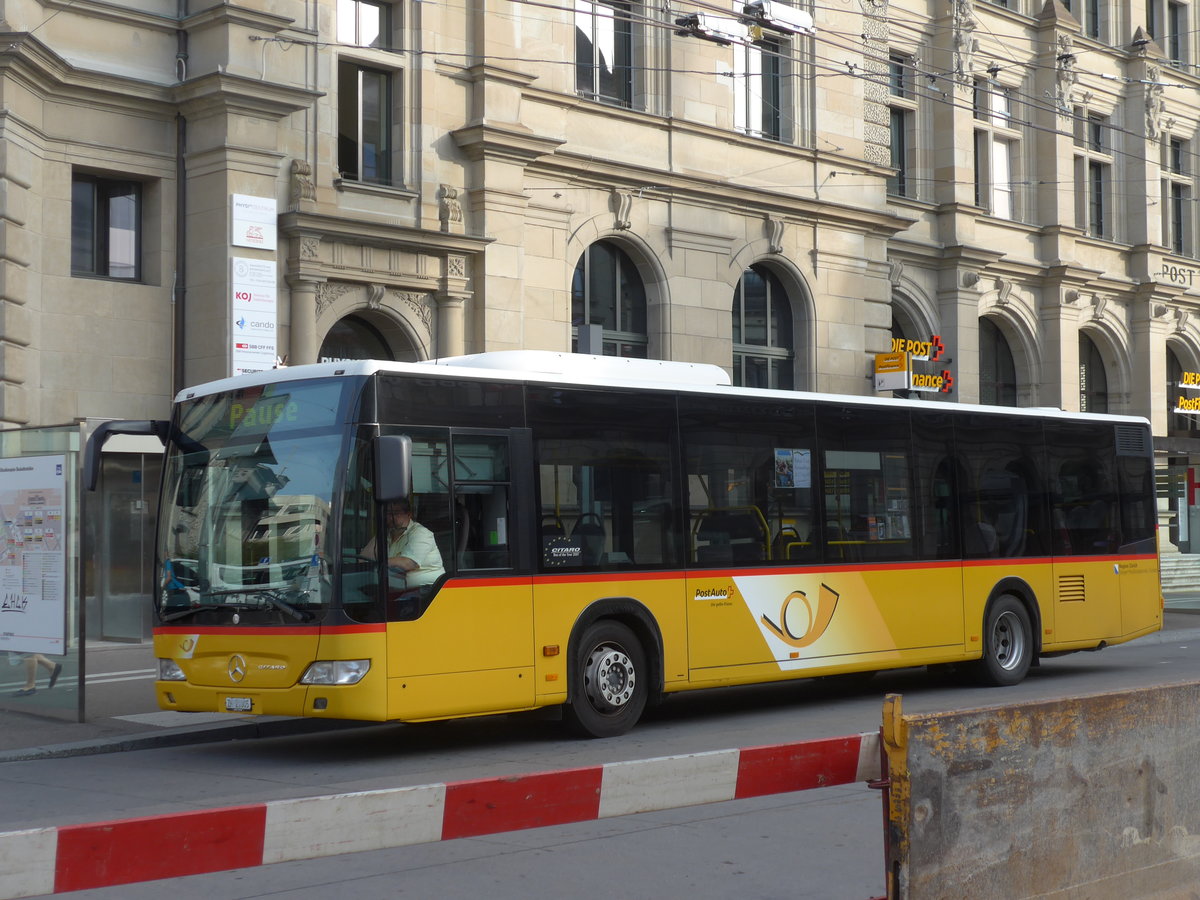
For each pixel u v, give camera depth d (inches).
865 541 578.6
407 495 417.4
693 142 1067.3
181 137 812.0
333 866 307.6
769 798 384.8
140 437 793.6
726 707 584.7
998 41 1390.3
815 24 1155.9
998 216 1408.7
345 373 434.6
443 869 302.5
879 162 1230.3
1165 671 716.0
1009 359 1448.1
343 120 879.7
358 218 855.7
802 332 1152.2
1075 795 213.8
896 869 188.9
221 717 536.7
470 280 922.1
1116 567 696.4
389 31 903.7
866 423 587.2
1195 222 1626.5
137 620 796.0
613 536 490.6
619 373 519.5
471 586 445.4
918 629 595.2
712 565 519.8
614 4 1039.0
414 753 461.7
